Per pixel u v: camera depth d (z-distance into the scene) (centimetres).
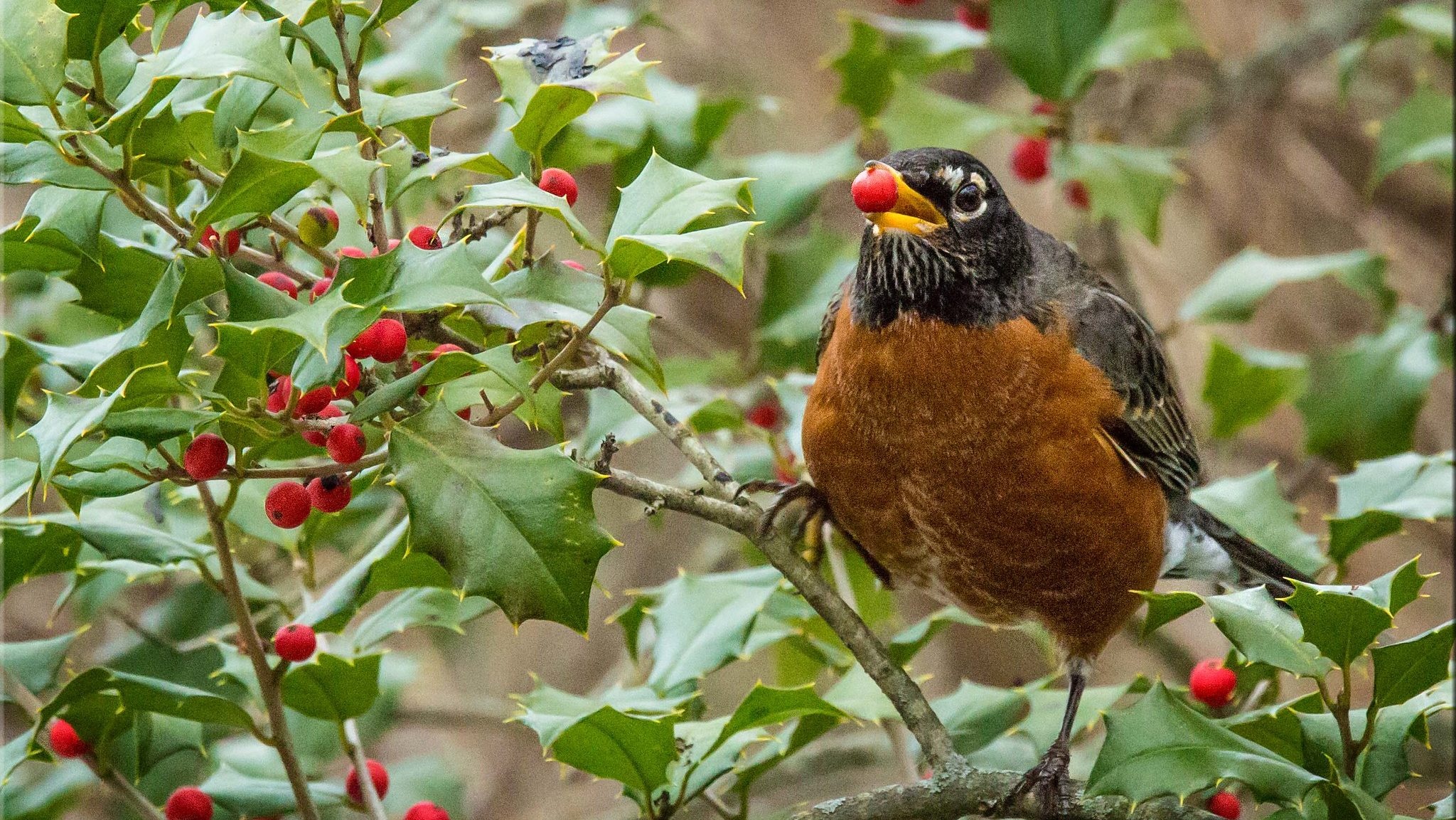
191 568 575
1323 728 489
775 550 543
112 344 482
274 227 465
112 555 520
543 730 487
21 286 784
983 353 602
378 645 841
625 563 1205
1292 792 441
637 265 432
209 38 403
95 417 386
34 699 596
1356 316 1178
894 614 834
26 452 664
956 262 605
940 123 812
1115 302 662
